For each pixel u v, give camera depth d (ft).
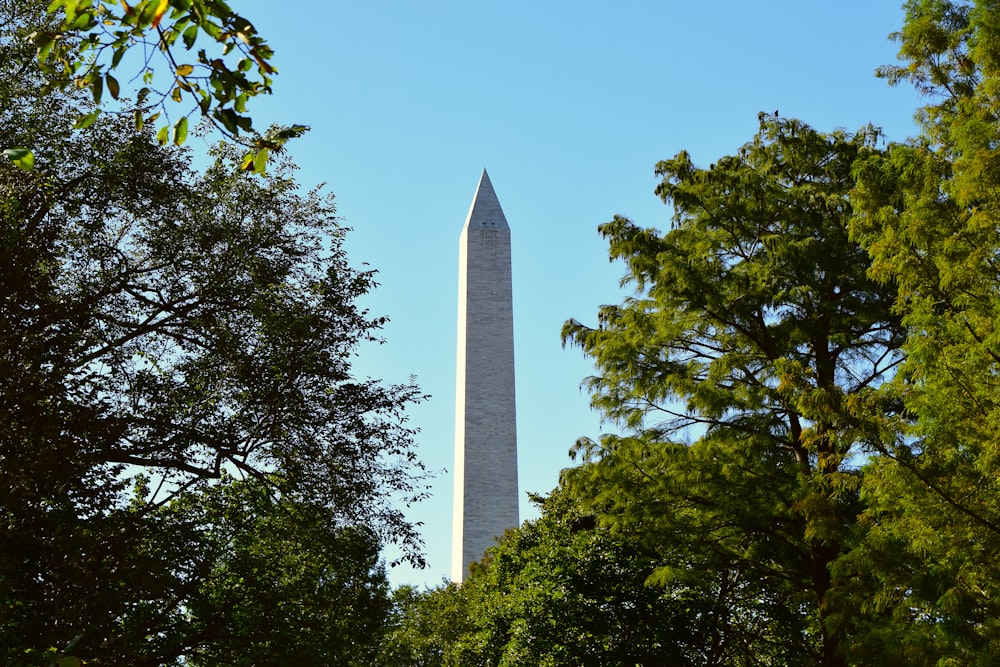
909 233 47.06
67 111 56.24
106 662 48.96
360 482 62.03
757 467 66.64
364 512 62.23
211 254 59.41
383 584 81.10
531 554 88.99
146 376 58.29
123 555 51.34
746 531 69.31
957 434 44.27
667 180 74.13
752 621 84.58
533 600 80.79
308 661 60.75
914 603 46.91
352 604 64.13
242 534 62.13
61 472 48.60
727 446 67.82
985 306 45.44
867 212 51.47
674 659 78.74
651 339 71.82
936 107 51.03
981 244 45.39
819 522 53.67
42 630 46.78
